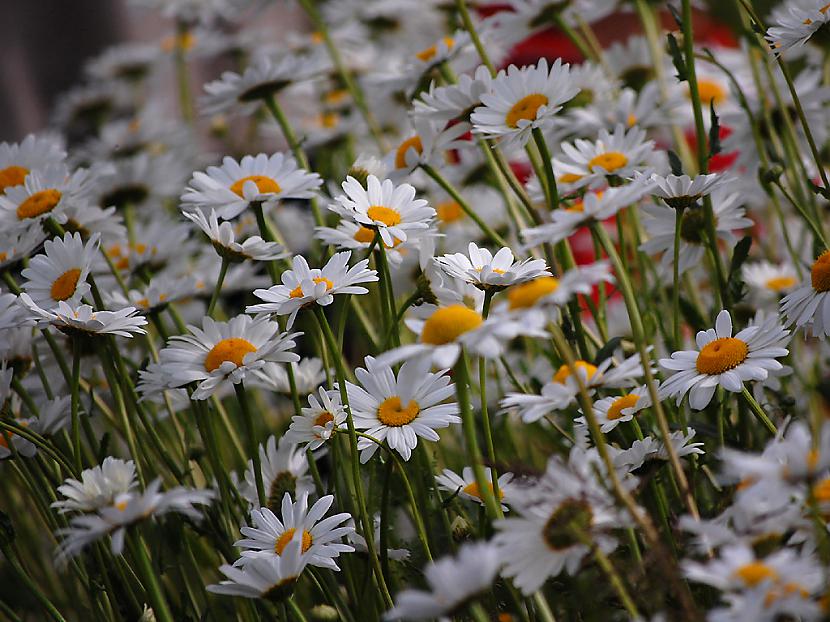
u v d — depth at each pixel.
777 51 1.18
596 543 1.02
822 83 1.38
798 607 0.96
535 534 1.02
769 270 1.34
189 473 1.20
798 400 1.26
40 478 1.17
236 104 1.38
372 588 1.13
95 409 1.32
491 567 0.98
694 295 1.31
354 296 1.27
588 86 1.40
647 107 1.36
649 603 1.03
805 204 1.34
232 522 1.19
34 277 1.17
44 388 1.21
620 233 1.23
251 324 1.15
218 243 1.18
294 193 1.21
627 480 1.06
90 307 1.13
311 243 1.36
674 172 1.19
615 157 1.21
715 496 1.16
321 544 1.09
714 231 1.21
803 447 0.98
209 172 1.22
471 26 1.29
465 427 1.05
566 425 1.27
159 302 1.22
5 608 1.17
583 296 1.28
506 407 1.15
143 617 1.12
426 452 1.19
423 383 1.12
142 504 1.04
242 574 1.06
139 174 1.44
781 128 1.34
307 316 1.23
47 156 1.27
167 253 1.34
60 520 1.18
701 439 1.20
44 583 1.28
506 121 1.20
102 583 1.18
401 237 1.16
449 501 1.14
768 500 1.01
